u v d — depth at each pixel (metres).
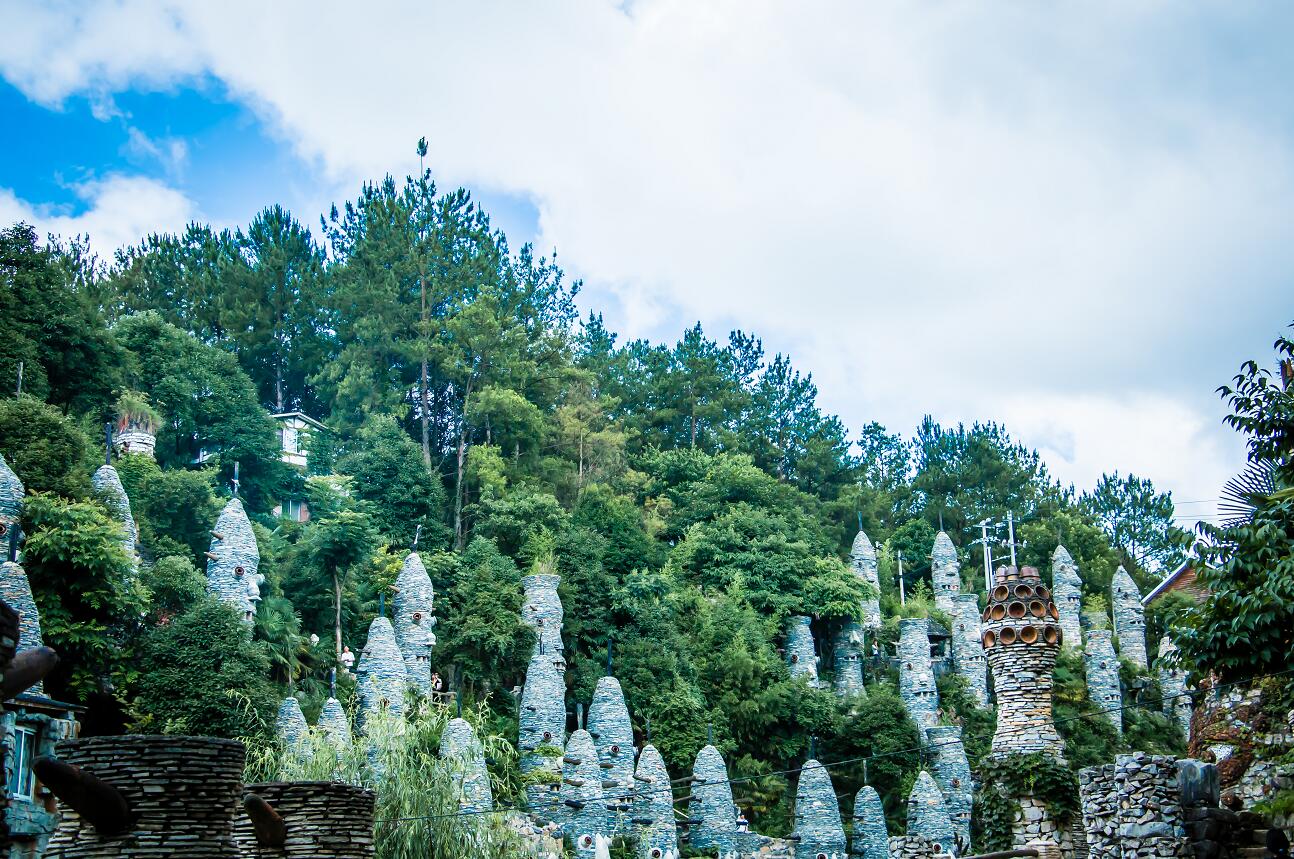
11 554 39.88
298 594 62.34
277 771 36.12
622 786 53.72
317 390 92.38
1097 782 23.20
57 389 68.00
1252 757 25.64
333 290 95.31
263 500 80.00
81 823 14.89
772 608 80.88
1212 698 28.16
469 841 34.56
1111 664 79.44
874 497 110.81
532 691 56.69
